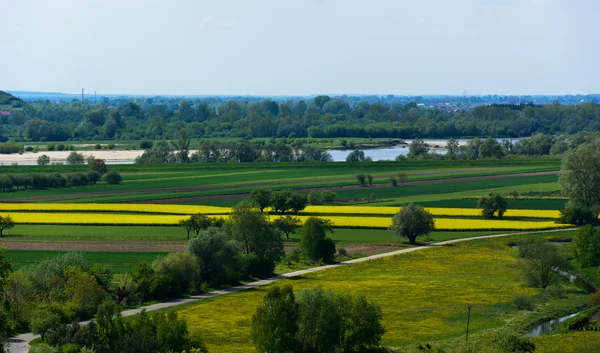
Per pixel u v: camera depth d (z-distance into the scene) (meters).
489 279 129.12
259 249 138.38
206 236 129.25
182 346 79.75
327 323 90.75
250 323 99.38
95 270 115.31
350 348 93.19
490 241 160.25
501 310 110.44
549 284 124.00
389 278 129.88
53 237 157.88
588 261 135.12
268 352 86.88
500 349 85.94
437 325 103.06
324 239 145.75
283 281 129.12
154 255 140.88
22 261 134.12
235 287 126.25
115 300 112.62
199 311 108.88
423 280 128.25
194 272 122.25
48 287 108.38
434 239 164.00
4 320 92.50
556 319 107.81
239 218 138.62
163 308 110.50
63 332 83.19
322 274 134.25
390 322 104.31
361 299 94.75
